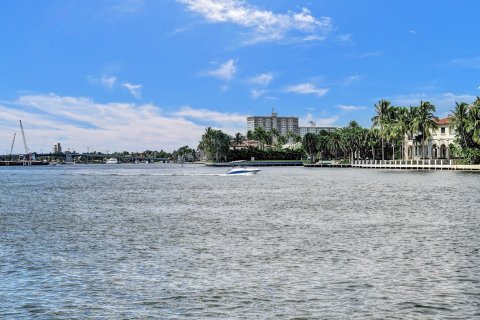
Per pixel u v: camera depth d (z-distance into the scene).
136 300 17.92
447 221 37.66
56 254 26.33
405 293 18.41
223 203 56.12
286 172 164.25
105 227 36.81
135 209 50.50
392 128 173.62
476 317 15.89
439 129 173.50
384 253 25.62
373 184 87.69
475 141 132.38
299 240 30.00
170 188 87.31
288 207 50.50
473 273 21.12
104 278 21.02
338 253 25.80
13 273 22.03
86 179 131.50
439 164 149.50
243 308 16.92
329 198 60.66
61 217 43.81
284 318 15.95
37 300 18.03
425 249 26.53
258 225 36.97
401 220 38.69
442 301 17.44
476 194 62.34
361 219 39.69
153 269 22.61
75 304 17.55
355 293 18.47
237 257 25.08
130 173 182.88
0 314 16.59
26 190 85.62
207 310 16.77
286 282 20.06
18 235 33.06
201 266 23.11
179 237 31.66
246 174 142.38
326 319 15.84
